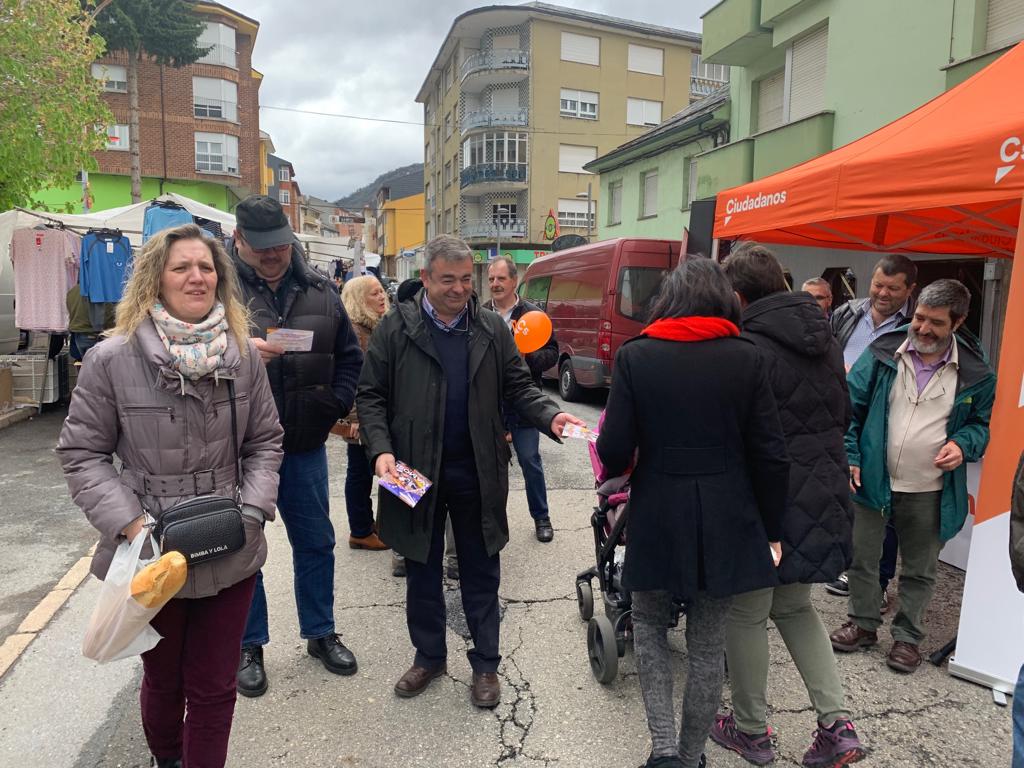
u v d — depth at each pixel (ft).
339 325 9.98
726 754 8.35
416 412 8.99
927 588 10.23
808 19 37.81
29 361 28.25
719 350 6.95
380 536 9.33
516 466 22.31
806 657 8.13
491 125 116.26
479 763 8.16
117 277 25.82
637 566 7.20
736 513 6.97
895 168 11.77
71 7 33.73
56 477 20.02
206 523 6.23
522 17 114.21
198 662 6.88
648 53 118.93
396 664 10.33
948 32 29.22
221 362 6.50
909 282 13.05
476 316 9.27
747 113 47.83
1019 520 5.41
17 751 8.33
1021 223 9.52
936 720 9.03
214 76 102.22
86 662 10.35
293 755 8.25
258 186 110.93
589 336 34.09
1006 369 9.54
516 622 11.71
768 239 19.80
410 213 245.65
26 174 33.68
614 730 8.80
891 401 10.31
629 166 70.85
